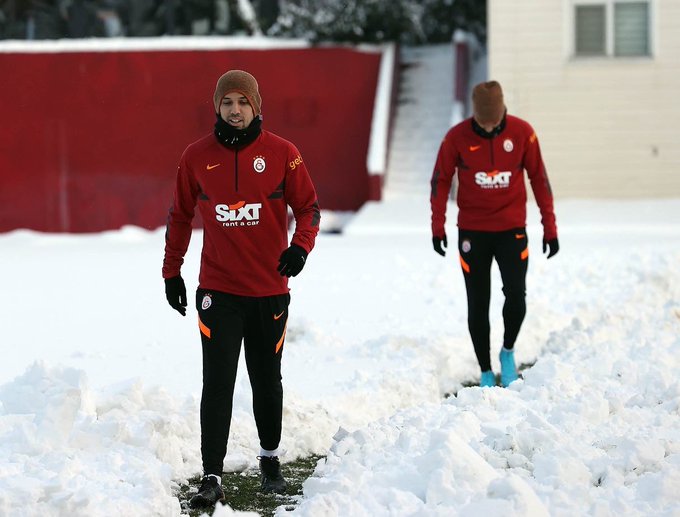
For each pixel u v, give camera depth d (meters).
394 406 27.30
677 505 17.77
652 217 74.12
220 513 16.62
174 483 20.91
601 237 67.06
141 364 32.31
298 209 20.50
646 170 81.25
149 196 90.12
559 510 17.11
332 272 52.25
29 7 96.25
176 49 89.25
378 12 90.06
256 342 20.58
